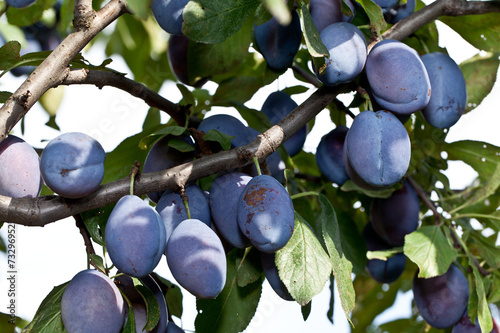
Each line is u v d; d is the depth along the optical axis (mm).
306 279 585
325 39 608
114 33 932
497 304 775
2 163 590
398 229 758
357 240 780
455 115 672
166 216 590
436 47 727
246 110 732
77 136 569
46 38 812
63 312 569
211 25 607
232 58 758
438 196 781
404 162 604
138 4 499
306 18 585
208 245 562
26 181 594
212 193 599
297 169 815
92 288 571
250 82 771
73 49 584
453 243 740
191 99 731
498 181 734
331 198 814
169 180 587
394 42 623
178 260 559
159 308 591
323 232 607
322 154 728
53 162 557
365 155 602
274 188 569
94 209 610
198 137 634
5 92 619
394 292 895
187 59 754
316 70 606
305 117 617
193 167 591
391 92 613
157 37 931
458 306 727
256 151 600
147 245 547
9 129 569
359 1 627
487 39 739
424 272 676
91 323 564
